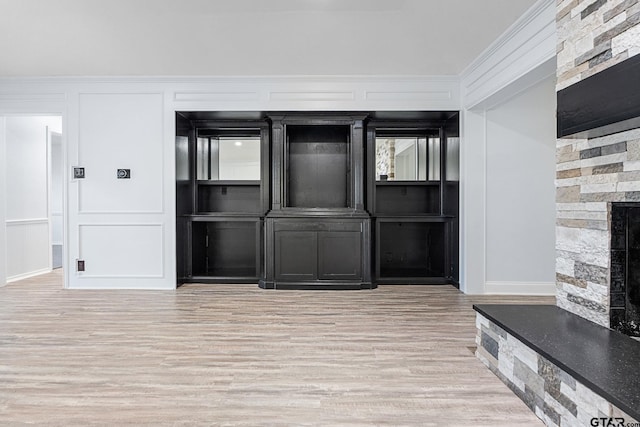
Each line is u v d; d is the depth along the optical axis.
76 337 2.75
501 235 4.15
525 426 1.65
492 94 3.49
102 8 2.73
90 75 4.18
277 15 2.82
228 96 4.27
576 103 1.82
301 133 4.84
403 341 2.68
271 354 2.45
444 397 1.90
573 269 2.10
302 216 4.37
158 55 3.61
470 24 2.96
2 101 4.29
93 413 1.75
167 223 4.31
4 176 4.60
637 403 1.17
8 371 2.19
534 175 4.14
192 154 4.75
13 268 4.85
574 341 1.70
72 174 4.30
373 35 3.16
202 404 1.83
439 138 4.78
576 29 2.00
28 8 2.73
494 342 2.15
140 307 3.56
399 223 5.10
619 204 1.80
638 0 1.59
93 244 4.33
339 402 1.86
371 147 4.73
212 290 4.28
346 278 4.38
